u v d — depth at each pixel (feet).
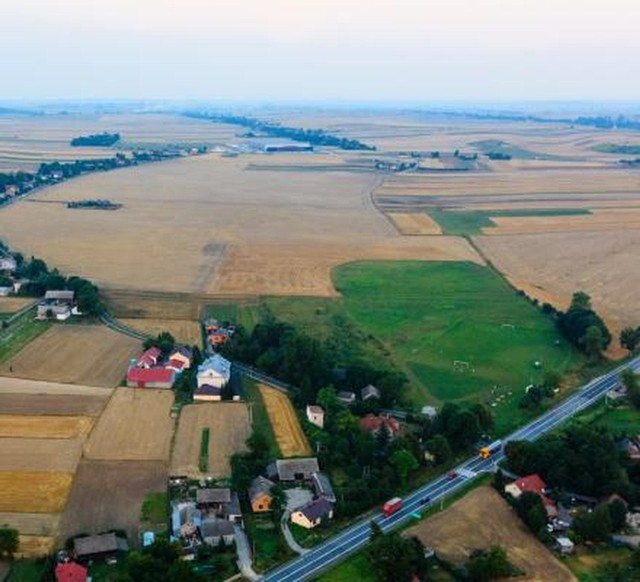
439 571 305.32
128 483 355.77
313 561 307.78
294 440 405.18
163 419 422.41
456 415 406.62
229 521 326.03
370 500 349.00
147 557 281.54
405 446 382.63
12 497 339.77
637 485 369.09
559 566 310.65
